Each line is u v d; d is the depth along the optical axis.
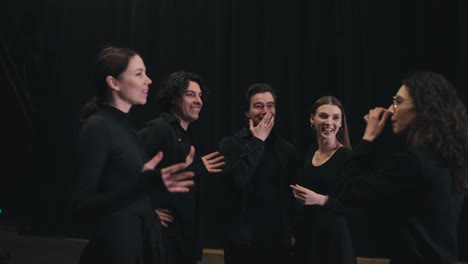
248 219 2.33
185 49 4.92
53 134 5.32
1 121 5.39
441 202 1.43
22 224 5.36
